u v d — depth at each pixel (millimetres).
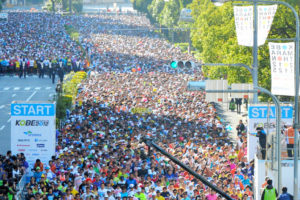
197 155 66875
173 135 81688
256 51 65188
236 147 79375
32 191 54562
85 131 78500
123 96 113750
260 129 56719
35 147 67125
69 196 53031
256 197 54375
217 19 155375
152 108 102188
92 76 145125
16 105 66625
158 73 155000
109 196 53125
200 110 101625
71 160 61969
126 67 178125
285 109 68812
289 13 96188
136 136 79125
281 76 53781
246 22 68625
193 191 56125
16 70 161500
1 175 56781
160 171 59688
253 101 68938
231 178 59438
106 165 61125
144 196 53344
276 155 53094
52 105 66750
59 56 180000
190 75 153000
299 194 52750
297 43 49500
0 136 94500
